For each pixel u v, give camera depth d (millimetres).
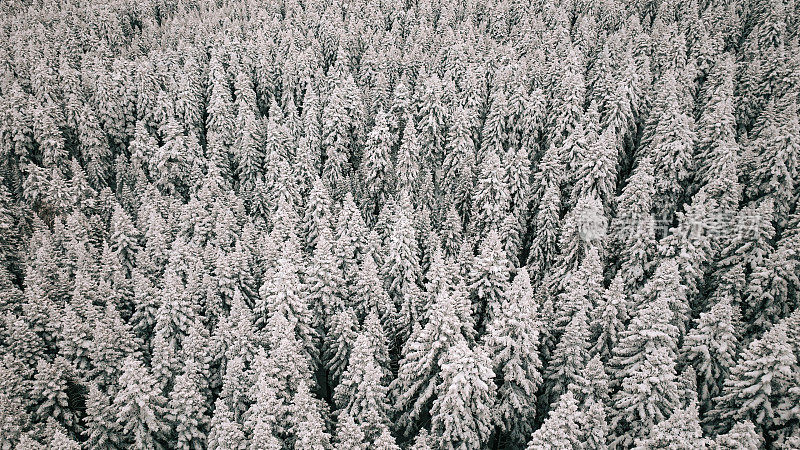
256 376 32406
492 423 33938
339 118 67000
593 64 74312
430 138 66625
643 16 90750
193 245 48000
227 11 107500
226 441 28938
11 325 39156
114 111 69875
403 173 60969
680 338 35469
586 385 29953
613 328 34500
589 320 35906
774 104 59875
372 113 75562
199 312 42156
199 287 42844
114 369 36000
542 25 85562
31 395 33344
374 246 46750
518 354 31969
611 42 73875
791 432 26469
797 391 25875
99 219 55375
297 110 77125
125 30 101250
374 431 30750
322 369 40844
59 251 50531
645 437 27234
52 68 78000
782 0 79562
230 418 30891
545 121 64500
